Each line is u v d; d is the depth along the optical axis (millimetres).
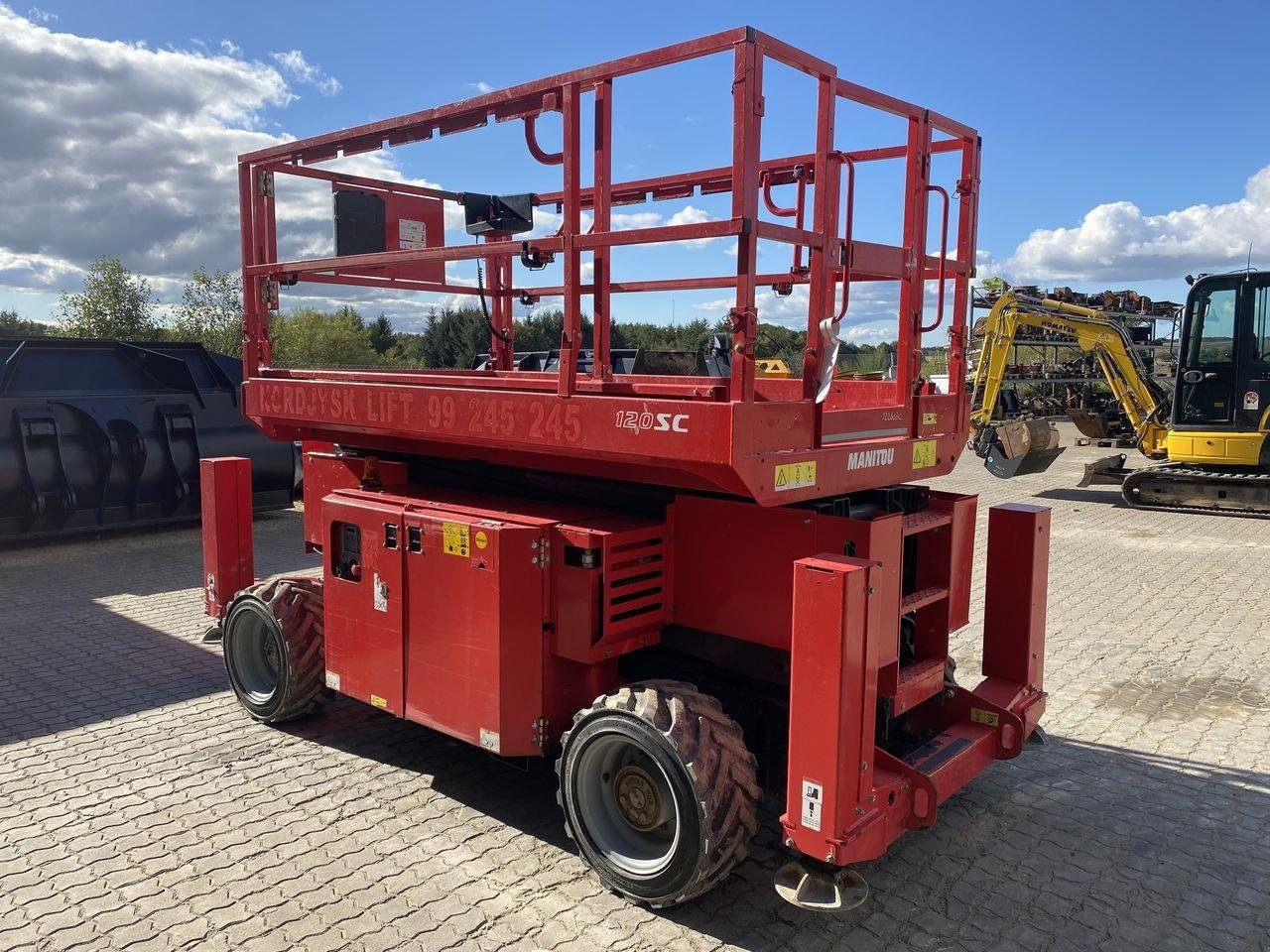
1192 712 4750
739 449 2553
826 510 3057
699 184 4570
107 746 4254
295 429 4695
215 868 3217
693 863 2770
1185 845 3436
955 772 3139
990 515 3684
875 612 2631
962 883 3174
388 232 4793
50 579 7500
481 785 3857
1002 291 13664
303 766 4047
